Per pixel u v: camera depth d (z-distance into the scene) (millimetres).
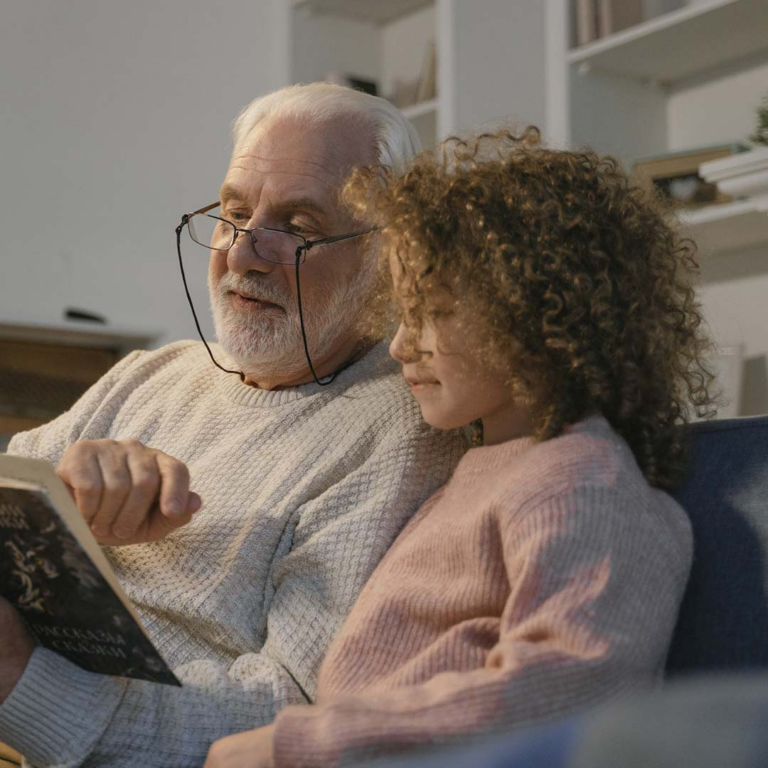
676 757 315
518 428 948
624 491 778
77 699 864
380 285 1183
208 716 908
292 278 1219
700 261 2023
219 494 1137
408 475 1063
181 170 3467
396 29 3377
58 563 774
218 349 1370
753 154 1878
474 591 825
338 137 1259
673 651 837
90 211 3307
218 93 3543
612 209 949
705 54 2330
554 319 881
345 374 1222
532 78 2447
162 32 3451
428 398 947
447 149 1117
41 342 3203
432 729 648
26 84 3227
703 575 851
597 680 659
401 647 853
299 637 1005
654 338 920
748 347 2211
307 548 1045
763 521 849
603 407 894
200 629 1082
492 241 898
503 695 650
